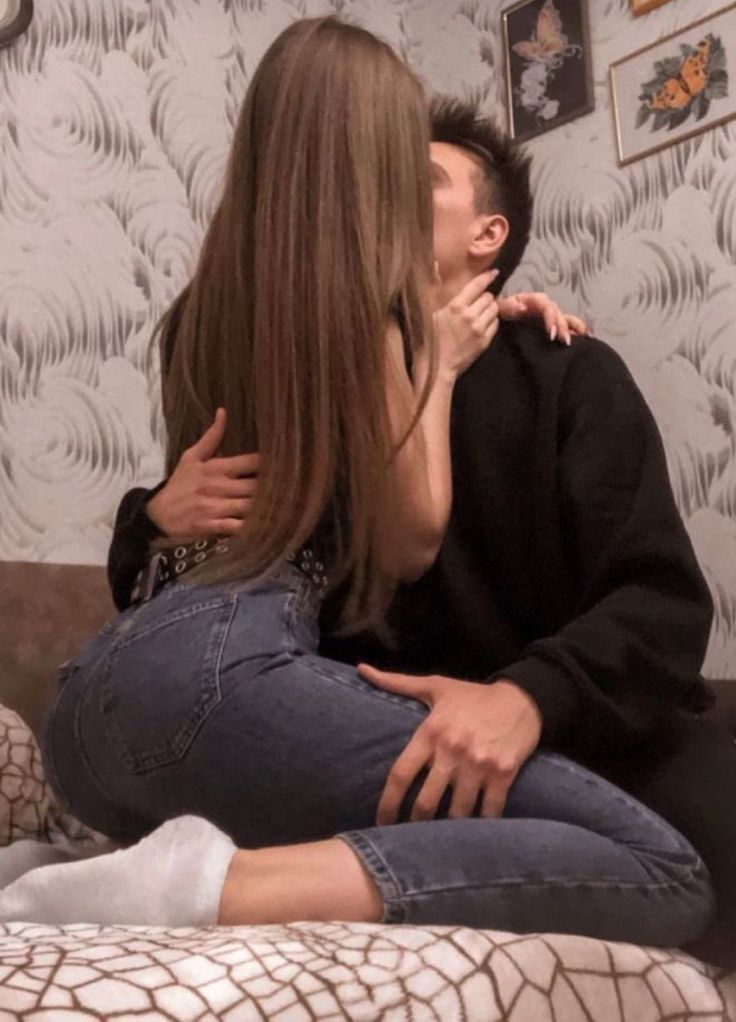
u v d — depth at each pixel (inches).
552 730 32.3
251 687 30.8
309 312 34.3
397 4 100.8
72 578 68.8
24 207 77.0
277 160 36.3
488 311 38.9
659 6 83.7
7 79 78.1
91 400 77.2
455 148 48.9
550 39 90.6
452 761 30.4
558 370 38.9
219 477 35.3
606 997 26.2
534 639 39.2
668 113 81.8
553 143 88.9
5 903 28.2
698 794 34.3
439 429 35.9
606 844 30.0
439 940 25.0
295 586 33.7
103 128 81.3
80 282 78.2
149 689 31.3
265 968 22.5
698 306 78.2
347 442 33.9
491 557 38.9
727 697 63.2
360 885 27.3
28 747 53.1
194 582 33.6
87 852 40.0
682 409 78.2
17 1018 19.4
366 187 35.7
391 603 38.1
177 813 32.3
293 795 30.7
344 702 31.1
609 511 36.3
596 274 84.5
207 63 87.4
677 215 80.3
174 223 83.3
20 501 73.5
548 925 28.9
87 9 82.4
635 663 33.5
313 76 37.1
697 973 29.3
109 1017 20.0
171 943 23.4
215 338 37.8
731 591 74.0
